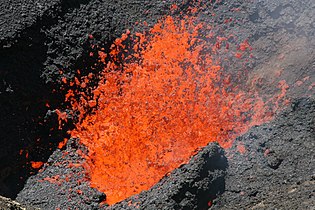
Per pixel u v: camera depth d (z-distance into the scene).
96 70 12.52
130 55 12.85
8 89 11.45
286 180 9.65
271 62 12.54
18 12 12.01
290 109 10.89
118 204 9.98
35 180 11.25
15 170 11.30
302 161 9.89
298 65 12.09
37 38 12.02
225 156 10.44
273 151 10.23
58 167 11.45
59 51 12.25
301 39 12.58
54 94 12.00
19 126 11.52
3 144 11.23
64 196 10.80
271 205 8.88
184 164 10.14
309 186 9.04
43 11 12.24
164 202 9.56
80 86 12.30
